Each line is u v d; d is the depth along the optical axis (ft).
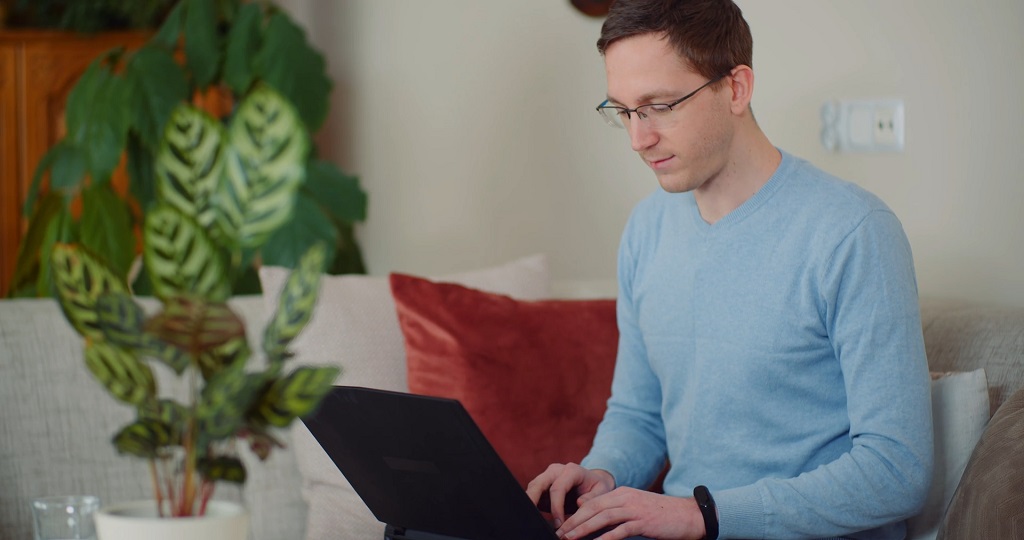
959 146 7.30
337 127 12.55
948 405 5.49
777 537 5.09
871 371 5.11
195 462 3.08
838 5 7.92
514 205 10.72
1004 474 4.56
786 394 5.43
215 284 3.10
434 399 4.14
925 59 7.45
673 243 5.91
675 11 5.29
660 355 5.94
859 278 5.16
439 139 11.43
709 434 5.62
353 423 4.57
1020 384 5.70
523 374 6.69
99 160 10.40
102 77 10.71
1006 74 7.02
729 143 5.53
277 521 6.82
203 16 11.12
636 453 6.03
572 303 7.06
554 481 5.58
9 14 13.66
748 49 5.53
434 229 11.56
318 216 10.43
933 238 7.51
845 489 5.00
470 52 11.02
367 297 7.04
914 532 5.49
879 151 7.78
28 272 10.73
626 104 5.43
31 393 6.54
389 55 11.90
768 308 5.43
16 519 6.41
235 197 3.12
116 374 3.04
